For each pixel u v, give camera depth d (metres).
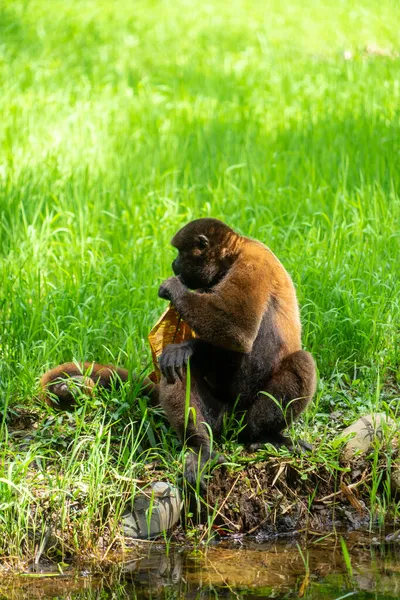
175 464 10.27
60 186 18.92
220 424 10.73
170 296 10.16
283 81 29.95
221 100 28.02
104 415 10.61
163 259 15.58
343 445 10.67
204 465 9.93
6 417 11.20
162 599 8.26
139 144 22.50
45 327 12.96
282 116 25.27
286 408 10.37
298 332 10.78
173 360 9.98
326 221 17.17
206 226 10.76
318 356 12.71
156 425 10.94
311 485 10.33
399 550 9.45
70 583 8.67
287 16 43.84
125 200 18.62
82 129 23.22
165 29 40.59
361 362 12.75
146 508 9.78
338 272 14.30
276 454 10.34
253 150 21.78
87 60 33.94
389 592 8.27
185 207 18.23
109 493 9.68
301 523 10.12
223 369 10.70
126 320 13.33
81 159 21.05
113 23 41.06
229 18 43.44
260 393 10.52
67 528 9.39
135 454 10.59
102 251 16.70
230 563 9.13
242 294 10.01
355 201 18.05
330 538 9.81
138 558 9.28
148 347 12.91
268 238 15.94
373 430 10.78
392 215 17.02
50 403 11.40
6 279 14.44
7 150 21.52
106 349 12.27
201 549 9.55
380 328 13.13
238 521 10.01
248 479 10.12
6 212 17.73
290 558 9.26
